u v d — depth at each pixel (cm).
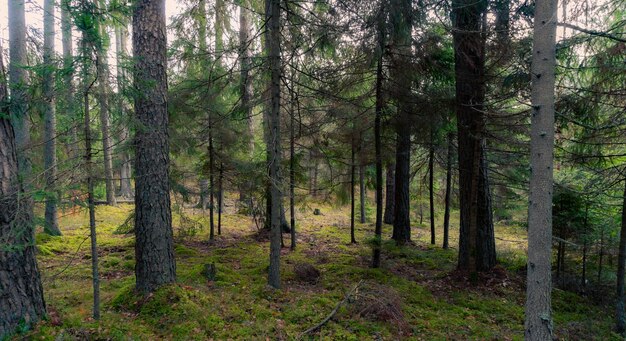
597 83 602
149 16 540
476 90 747
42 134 895
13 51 835
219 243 1105
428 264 968
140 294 546
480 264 832
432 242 1302
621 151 728
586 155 683
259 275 768
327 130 1015
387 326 549
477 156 771
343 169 1184
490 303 683
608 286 811
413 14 659
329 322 549
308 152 1078
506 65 697
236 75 791
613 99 612
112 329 455
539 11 419
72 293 587
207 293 607
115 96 429
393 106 830
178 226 1263
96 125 452
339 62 776
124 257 856
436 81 855
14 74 823
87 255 870
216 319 517
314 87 812
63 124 442
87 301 554
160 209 558
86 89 408
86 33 392
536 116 423
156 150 552
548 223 421
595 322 655
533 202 428
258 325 517
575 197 795
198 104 888
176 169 1051
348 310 593
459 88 767
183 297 539
